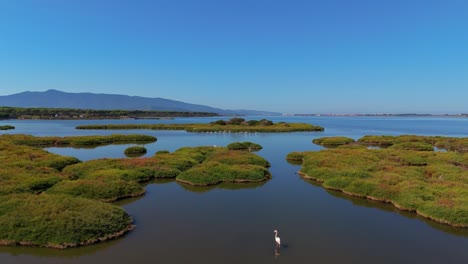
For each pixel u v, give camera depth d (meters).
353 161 47.44
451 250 21.81
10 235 21.56
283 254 21.00
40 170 38.97
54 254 20.61
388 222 26.83
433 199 30.25
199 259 20.22
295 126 148.62
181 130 137.00
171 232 24.39
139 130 137.00
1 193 29.44
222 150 60.00
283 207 30.58
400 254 21.20
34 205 24.78
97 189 32.34
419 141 86.94
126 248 21.61
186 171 41.59
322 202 32.25
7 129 139.00
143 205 30.92
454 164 48.06
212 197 33.78
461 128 171.12
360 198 33.66
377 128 170.50
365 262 20.08
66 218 23.03
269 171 47.22
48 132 123.50
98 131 129.88
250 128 136.38
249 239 23.27
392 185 34.69
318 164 47.16
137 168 42.88
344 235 24.12
